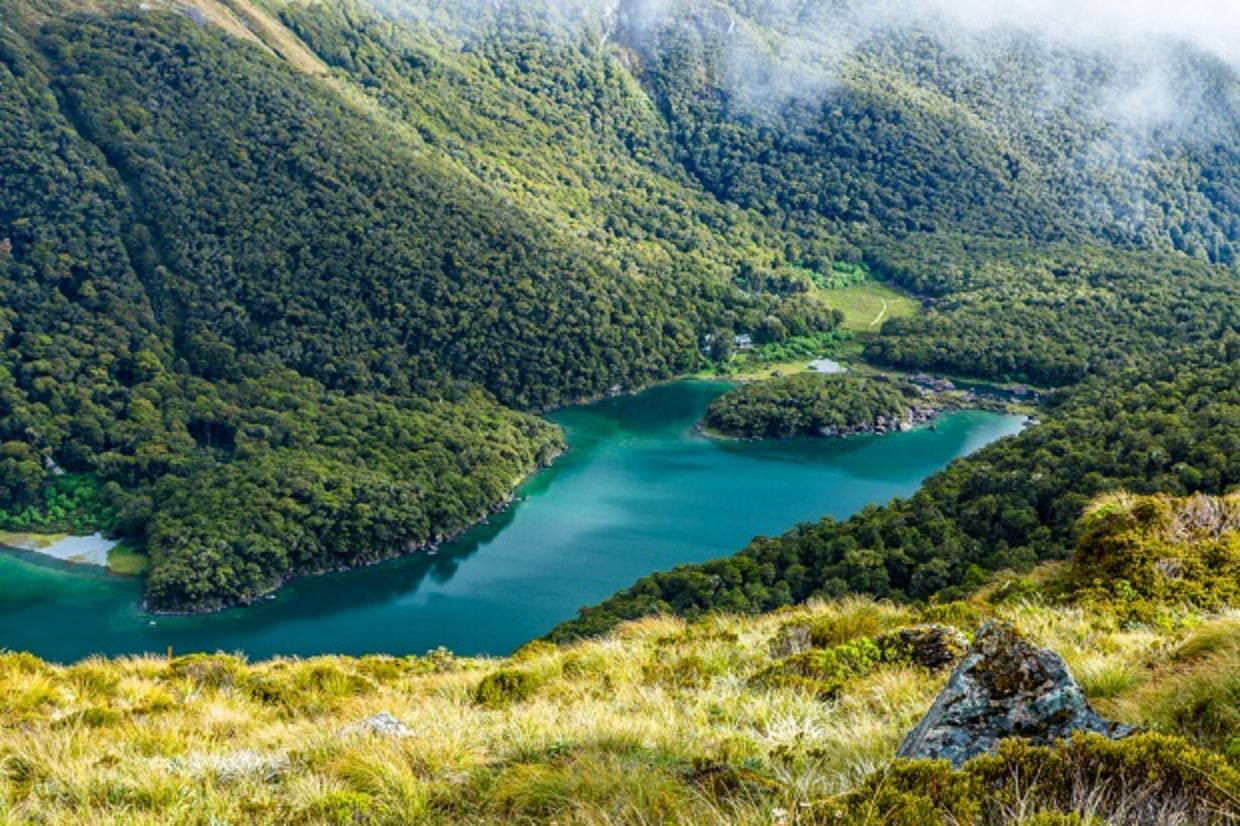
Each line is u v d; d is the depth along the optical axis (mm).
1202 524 23438
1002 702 9109
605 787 10086
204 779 12883
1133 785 7344
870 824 7363
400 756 12562
